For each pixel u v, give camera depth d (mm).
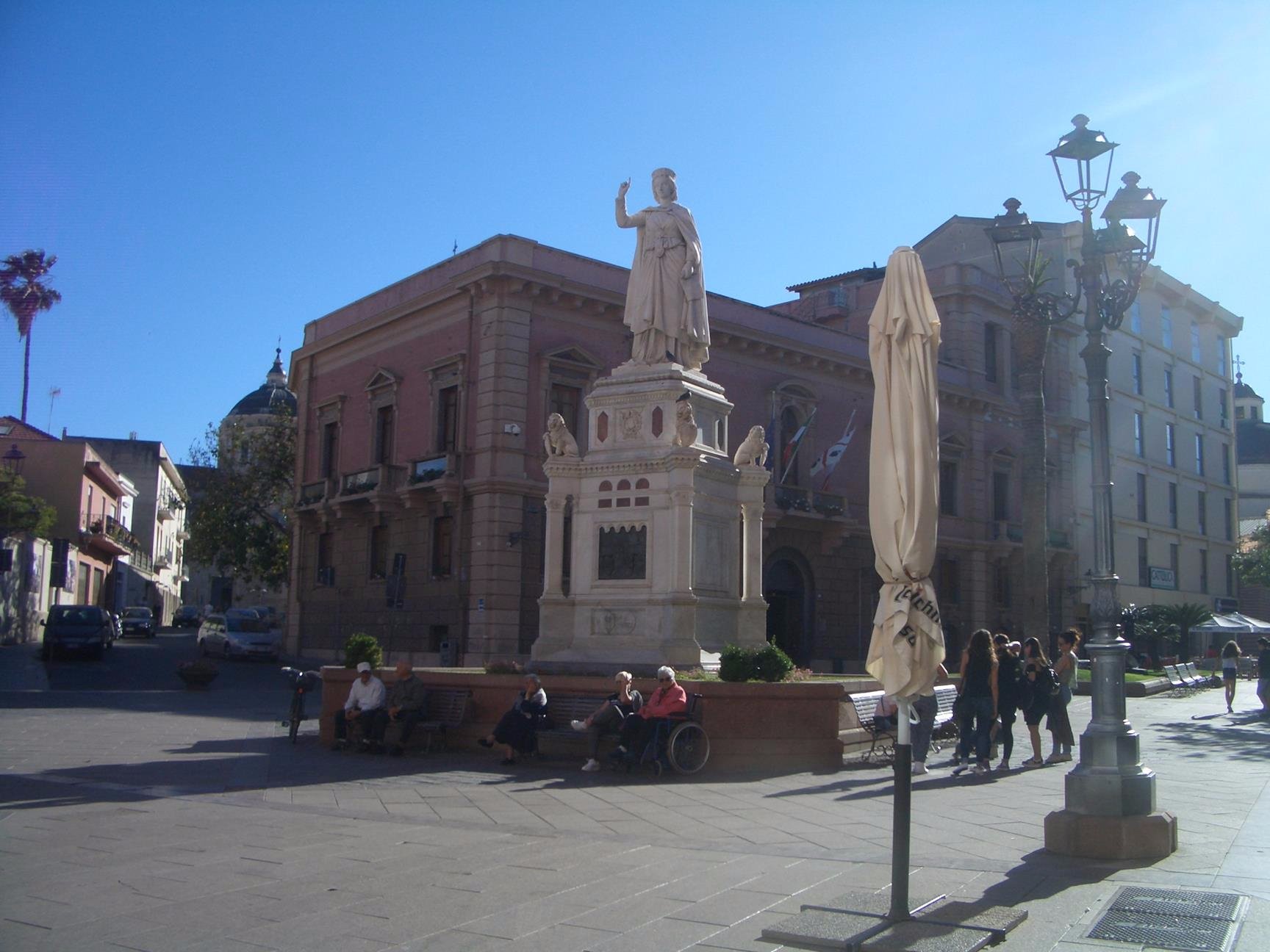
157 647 45188
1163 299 60000
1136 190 9820
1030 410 26047
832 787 11312
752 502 15297
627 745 12062
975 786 11719
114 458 77125
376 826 8953
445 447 35000
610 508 14672
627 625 14227
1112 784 7750
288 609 41969
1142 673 34219
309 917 6223
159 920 6176
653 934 5855
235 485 50031
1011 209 14773
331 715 14914
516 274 32656
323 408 42000
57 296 71188
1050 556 49000
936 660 6176
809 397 41000
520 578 32375
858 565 42344
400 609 35375
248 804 10008
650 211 15789
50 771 12156
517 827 8930
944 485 45531
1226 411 66000
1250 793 11109
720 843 8281
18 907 6418
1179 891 6551
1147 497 56500
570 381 34156
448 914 6273
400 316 37125
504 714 13000
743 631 14922
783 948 5590
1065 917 6035
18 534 44688
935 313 6445
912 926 5734
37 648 41750
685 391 14805
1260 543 65562
